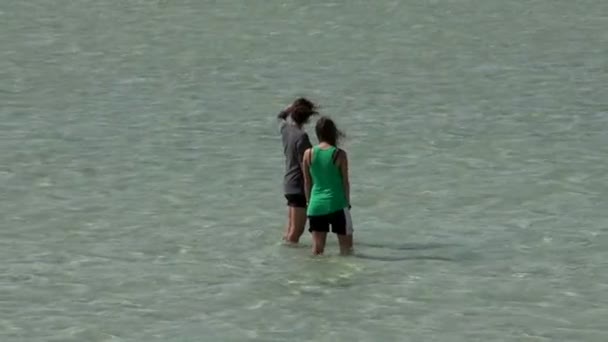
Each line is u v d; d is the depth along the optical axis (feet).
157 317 113.09
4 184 162.71
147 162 174.60
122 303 116.88
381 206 150.82
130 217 147.43
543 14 324.39
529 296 118.21
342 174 128.26
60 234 140.56
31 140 188.14
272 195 157.07
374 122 200.64
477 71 248.11
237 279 123.85
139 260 130.62
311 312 114.11
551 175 164.45
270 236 138.62
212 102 219.00
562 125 196.24
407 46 279.28
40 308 115.44
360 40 287.69
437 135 190.19
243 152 180.55
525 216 146.20
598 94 221.87
